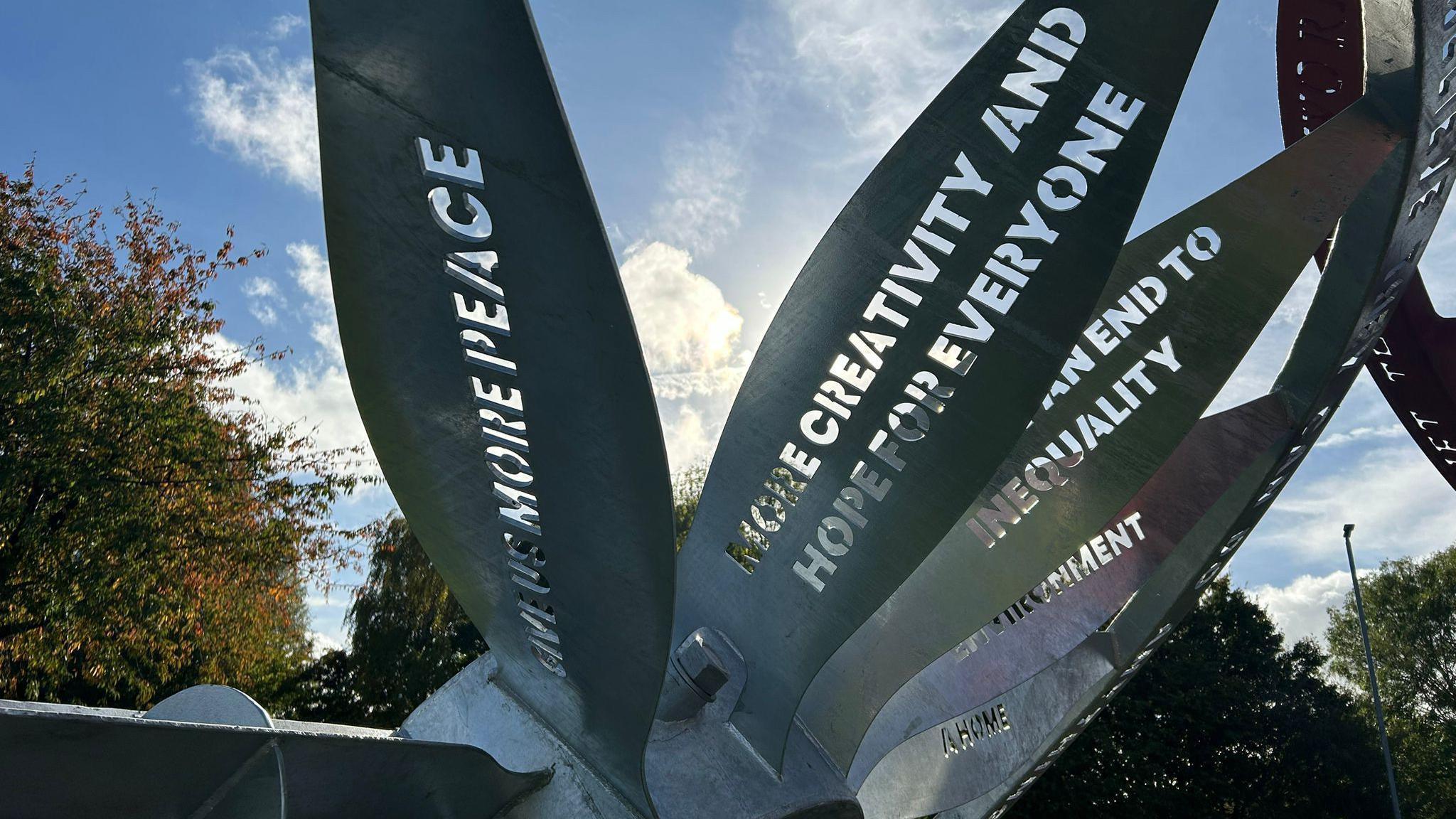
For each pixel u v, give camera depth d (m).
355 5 4.97
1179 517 11.22
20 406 18.75
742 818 8.70
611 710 7.72
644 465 6.29
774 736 9.46
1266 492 11.12
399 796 6.98
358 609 32.25
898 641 10.69
